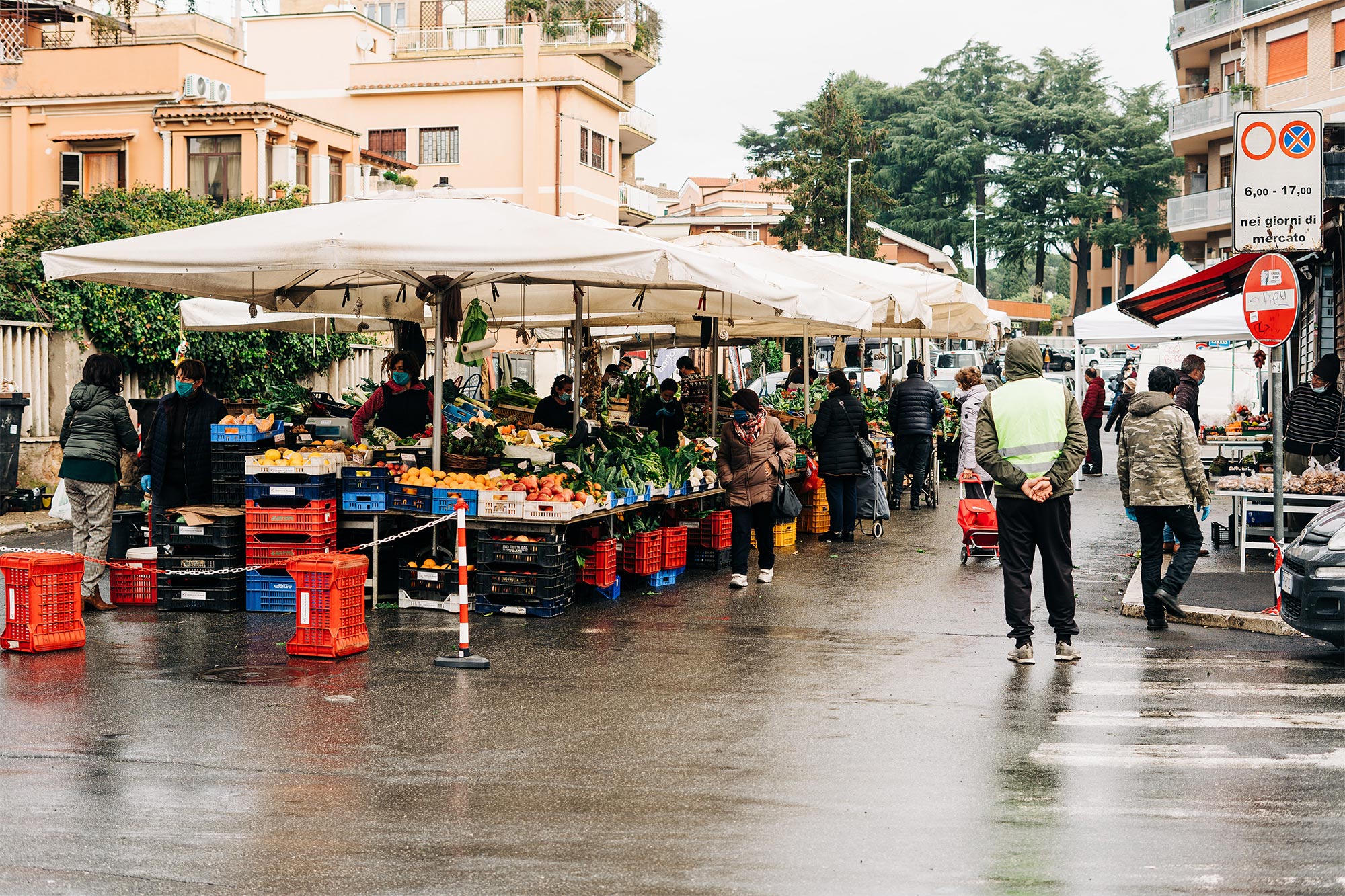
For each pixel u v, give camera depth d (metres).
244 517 11.15
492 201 10.84
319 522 10.94
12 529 16.64
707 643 9.88
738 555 12.68
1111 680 8.67
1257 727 7.41
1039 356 9.34
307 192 31.72
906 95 90.88
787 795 6.14
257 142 32.44
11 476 17.73
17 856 5.27
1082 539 16.70
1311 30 46.44
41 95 33.25
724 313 15.34
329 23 46.06
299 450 11.66
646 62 51.06
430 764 6.66
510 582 10.87
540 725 7.42
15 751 6.86
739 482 12.68
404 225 10.32
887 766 6.64
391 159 40.97
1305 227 10.46
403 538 11.50
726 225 76.88
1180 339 21.23
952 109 87.06
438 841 5.48
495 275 11.68
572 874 5.07
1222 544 15.33
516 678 8.66
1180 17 53.94
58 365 19.53
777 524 15.82
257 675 8.70
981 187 86.38
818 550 15.71
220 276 12.52
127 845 5.41
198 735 7.19
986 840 5.47
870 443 16.50
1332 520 9.52
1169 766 6.61
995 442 9.20
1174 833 5.55
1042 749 6.94
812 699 8.10
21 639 9.34
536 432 12.37
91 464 11.10
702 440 14.80
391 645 9.70
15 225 23.45
